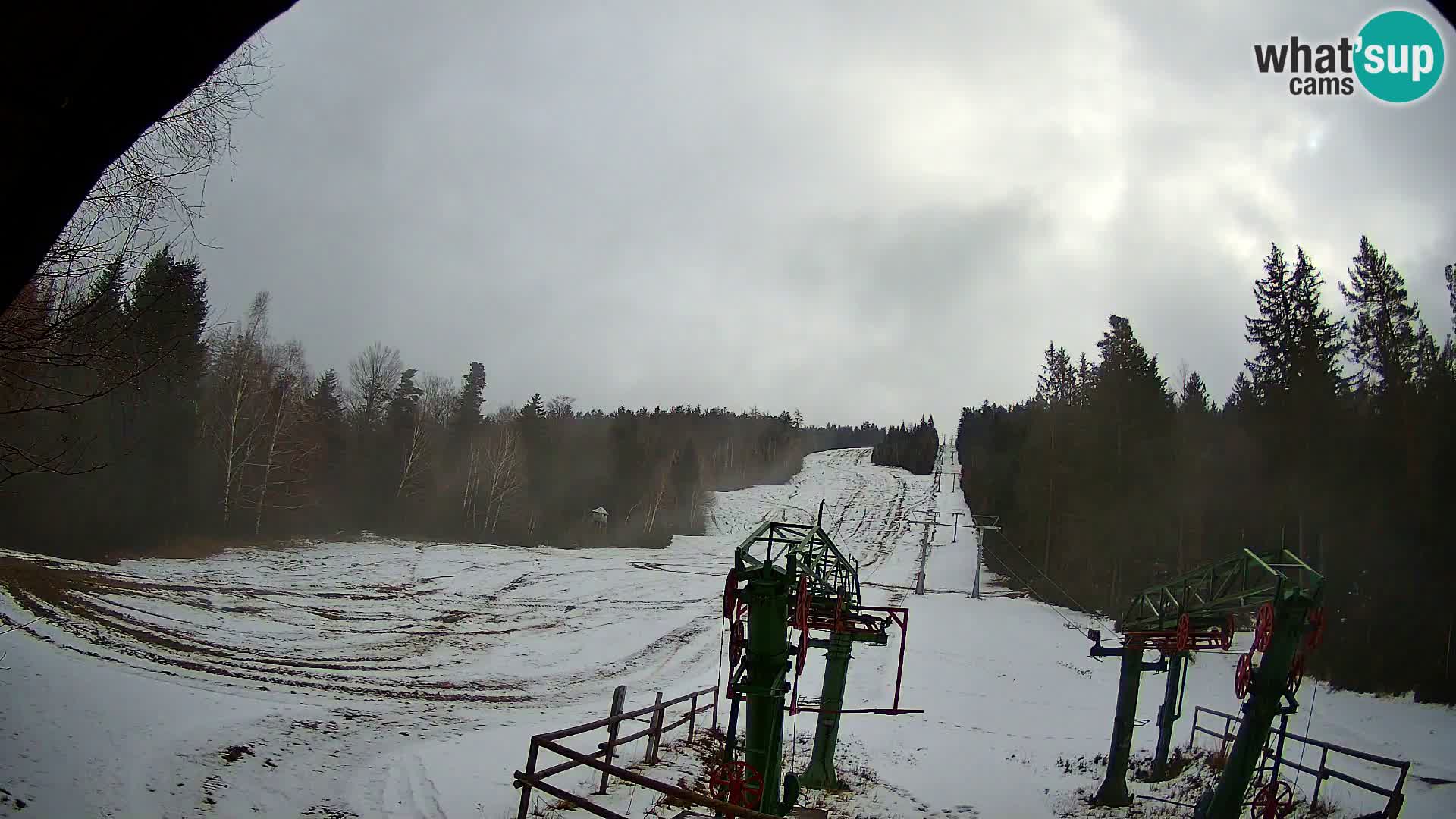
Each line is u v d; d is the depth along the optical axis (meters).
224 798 9.96
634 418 127.19
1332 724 23.14
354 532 64.38
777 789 10.30
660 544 81.81
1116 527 47.59
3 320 6.59
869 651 35.06
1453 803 14.80
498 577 50.16
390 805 10.62
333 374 69.50
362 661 23.56
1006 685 30.09
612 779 12.78
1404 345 34.41
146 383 8.20
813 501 117.38
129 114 2.87
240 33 2.82
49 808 8.52
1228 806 11.52
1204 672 32.34
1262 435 38.38
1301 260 38.28
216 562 43.31
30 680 12.46
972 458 114.50
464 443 84.81
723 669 29.55
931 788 16.56
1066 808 15.27
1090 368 63.62
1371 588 31.47
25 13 2.43
